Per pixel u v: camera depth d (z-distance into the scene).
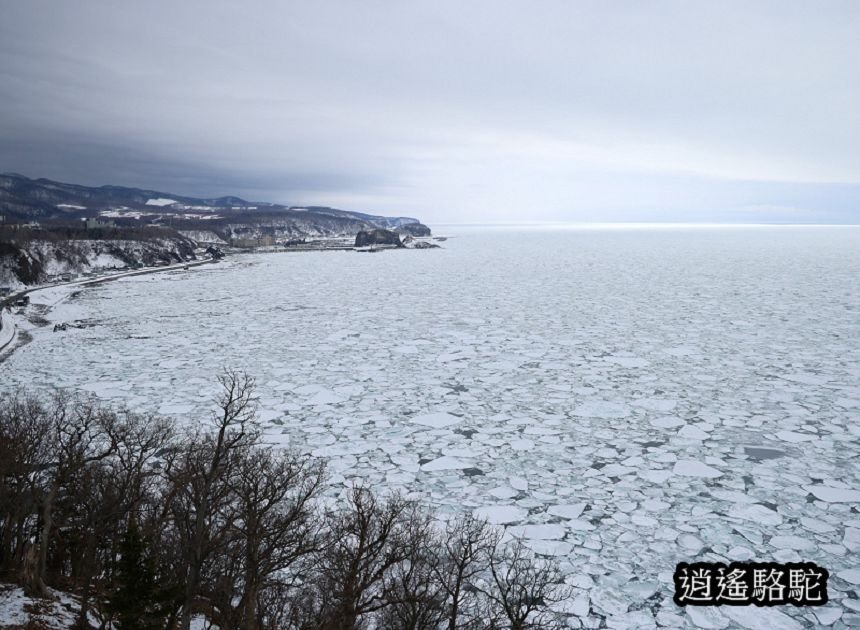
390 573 9.48
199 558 8.16
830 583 10.16
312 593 9.23
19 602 8.30
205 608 9.17
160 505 10.70
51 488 10.13
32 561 9.43
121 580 7.35
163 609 7.44
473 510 12.55
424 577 9.30
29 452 10.88
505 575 10.09
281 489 10.84
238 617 8.57
